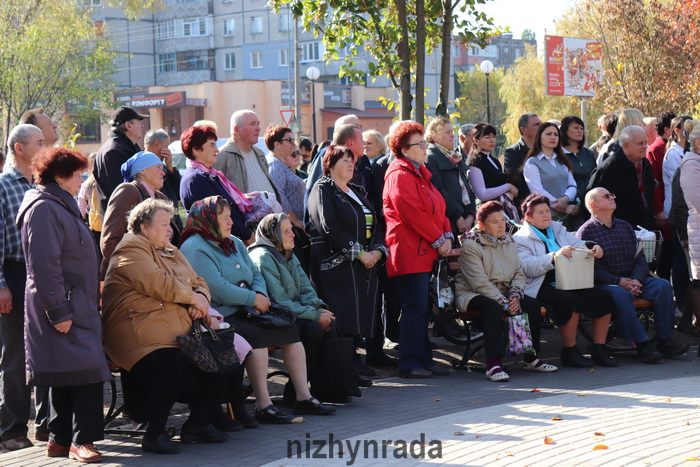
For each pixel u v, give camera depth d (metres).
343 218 7.96
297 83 36.53
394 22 12.91
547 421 6.46
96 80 50.00
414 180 8.27
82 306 5.77
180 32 75.50
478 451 5.68
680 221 9.65
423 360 8.49
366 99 60.22
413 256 8.29
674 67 21.53
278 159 9.10
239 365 6.22
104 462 5.74
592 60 21.34
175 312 6.05
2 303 6.09
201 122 7.76
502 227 8.66
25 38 41.59
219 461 5.65
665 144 10.93
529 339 8.45
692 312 9.98
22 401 6.23
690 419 6.42
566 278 8.75
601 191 9.44
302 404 6.98
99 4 73.00
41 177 5.84
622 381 8.07
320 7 12.57
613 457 5.44
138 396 6.38
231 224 6.88
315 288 8.11
